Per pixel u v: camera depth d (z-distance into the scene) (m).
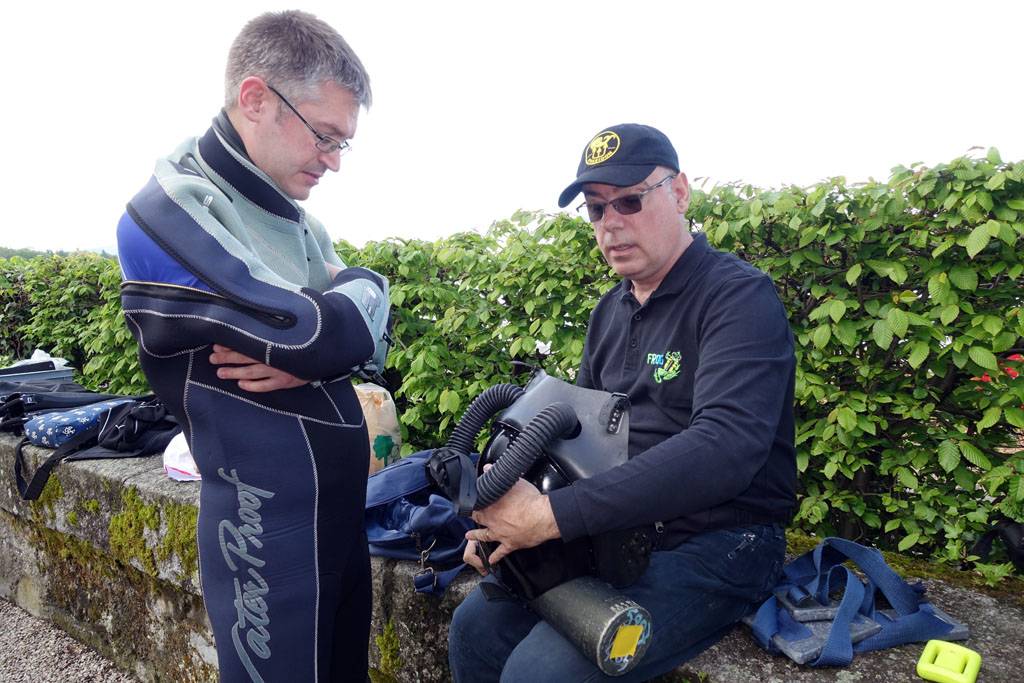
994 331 2.30
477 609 1.81
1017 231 2.27
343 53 1.49
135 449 3.32
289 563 1.44
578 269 3.05
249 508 1.42
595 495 1.43
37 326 6.16
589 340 2.10
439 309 3.63
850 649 1.59
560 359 3.27
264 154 1.51
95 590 3.23
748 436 1.47
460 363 3.48
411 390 3.50
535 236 3.18
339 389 1.58
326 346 1.35
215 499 1.45
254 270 1.35
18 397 3.77
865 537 2.84
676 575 1.56
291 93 1.44
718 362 1.58
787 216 2.59
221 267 1.32
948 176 2.38
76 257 6.12
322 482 1.49
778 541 1.72
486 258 3.40
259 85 1.44
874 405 2.56
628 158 1.74
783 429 1.71
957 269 2.37
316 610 1.47
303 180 1.59
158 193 1.37
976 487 2.57
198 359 1.42
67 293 5.77
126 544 2.90
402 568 2.27
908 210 2.50
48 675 3.05
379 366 1.73
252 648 1.42
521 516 1.44
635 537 1.52
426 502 2.40
